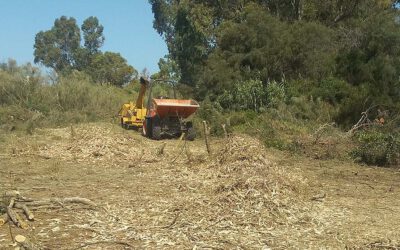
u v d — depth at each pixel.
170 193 9.02
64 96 23.75
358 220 7.74
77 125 19.19
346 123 20.08
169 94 27.39
